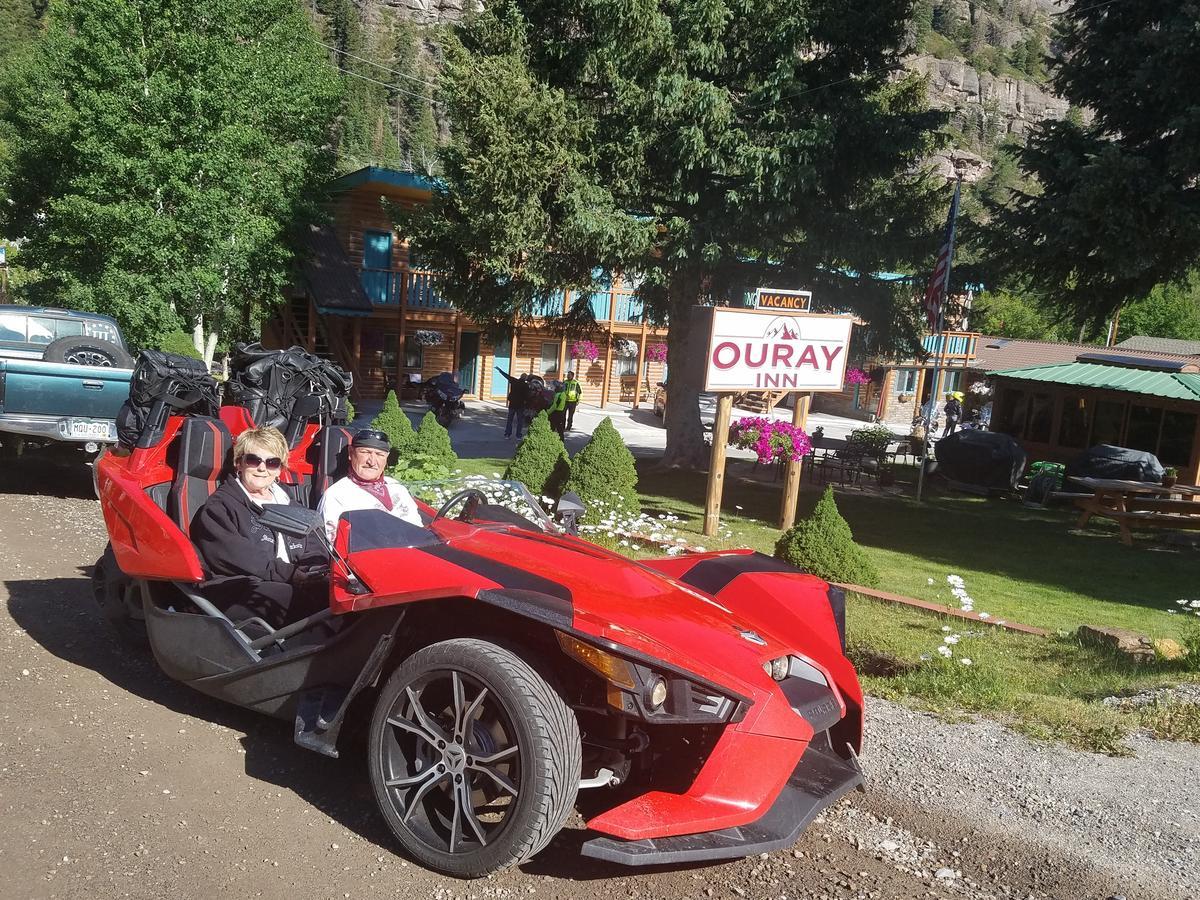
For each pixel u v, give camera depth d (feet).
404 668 10.09
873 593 26.14
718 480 36.73
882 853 10.86
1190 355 164.66
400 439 40.73
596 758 10.73
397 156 474.08
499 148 49.80
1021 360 153.79
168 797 11.05
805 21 52.49
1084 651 21.27
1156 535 53.01
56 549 22.90
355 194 94.79
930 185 58.90
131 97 64.64
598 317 110.22
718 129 52.39
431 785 9.93
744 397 145.79
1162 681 18.44
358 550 11.16
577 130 52.06
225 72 68.03
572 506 15.30
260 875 9.56
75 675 14.69
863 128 53.47
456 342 104.68
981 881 10.37
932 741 14.51
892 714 15.80
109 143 64.03
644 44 51.65
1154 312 234.38
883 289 58.90
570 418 74.43
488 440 76.38
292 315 96.73
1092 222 50.52
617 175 54.03
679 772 10.75
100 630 16.98
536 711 9.25
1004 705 16.52
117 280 65.77
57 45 66.95
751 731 9.79
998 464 67.00
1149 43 49.47
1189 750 14.70
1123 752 14.39
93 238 66.23
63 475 34.06
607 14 50.80
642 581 11.89
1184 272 55.01
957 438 69.51
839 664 11.70
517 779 9.31
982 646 21.16
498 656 9.59
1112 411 72.49
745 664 10.31
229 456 15.24
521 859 9.39
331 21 572.10
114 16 63.77
